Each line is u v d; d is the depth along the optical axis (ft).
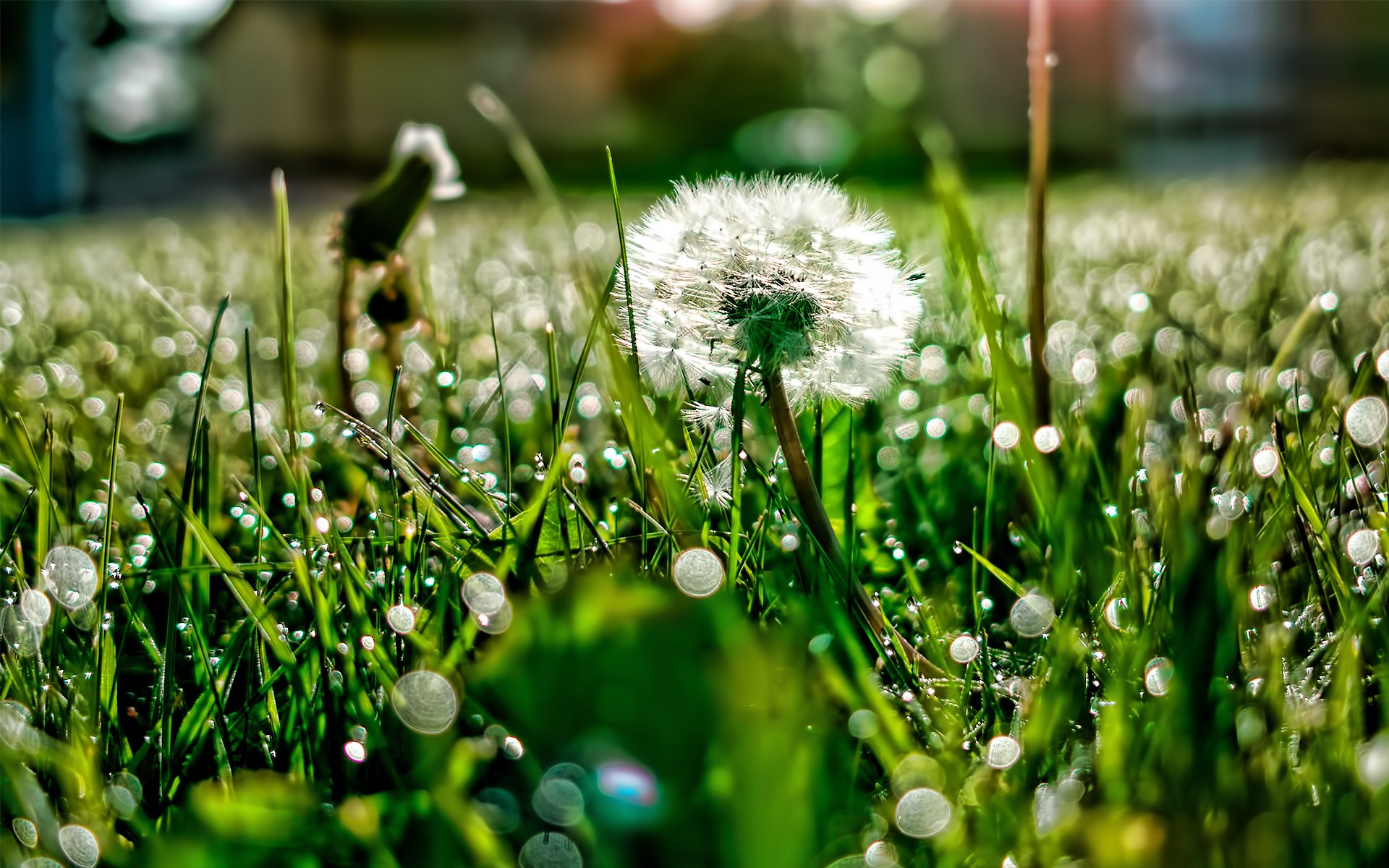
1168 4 17.13
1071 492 1.28
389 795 1.08
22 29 10.37
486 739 1.08
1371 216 4.73
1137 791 1.07
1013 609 1.22
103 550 1.21
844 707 1.14
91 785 1.11
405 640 1.20
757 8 24.57
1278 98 16.38
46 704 1.17
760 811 1.01
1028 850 1.06
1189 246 4.18
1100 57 17.54
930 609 1.25
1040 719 1.11
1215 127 16.85
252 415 1.32
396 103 24.06
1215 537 1.16
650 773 1.02
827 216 1.22
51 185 10.65
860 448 1.45
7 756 1.08
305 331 2.63
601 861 1.02
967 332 2.02
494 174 18.58
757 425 1.56
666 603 1.04
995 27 22.30
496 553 1.24
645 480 1.31
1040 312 1.40
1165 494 1.25
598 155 23.03
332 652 1.18
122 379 2.09
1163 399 1.67
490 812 1.04
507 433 1.34
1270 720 1.10
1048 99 1.39
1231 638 1.14
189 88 24.98
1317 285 2.72
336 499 1.48
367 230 1.43
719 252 1.22
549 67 24.40
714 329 1.21
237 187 19.99
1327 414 1.43
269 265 4.40
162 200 17.69
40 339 2.70
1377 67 16.11
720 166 20.45
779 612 1.24
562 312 2.57
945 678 1.20
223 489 1.49
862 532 1.37
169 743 1.16
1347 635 1.14
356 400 1.61
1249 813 1.04
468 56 24.11
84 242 6.48
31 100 10.50
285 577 1.29
